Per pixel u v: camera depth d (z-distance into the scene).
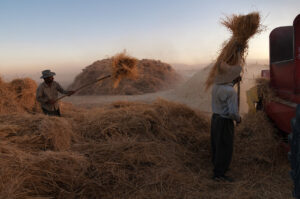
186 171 3.29
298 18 2.85
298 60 2.98
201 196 2.80
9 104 6.79
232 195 2.82
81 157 2.93
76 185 2.69
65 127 3.40
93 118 4.00
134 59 4.86
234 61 3.17
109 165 3.02
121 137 3.56
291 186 2.98
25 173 2.42
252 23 3.07
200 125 4.41
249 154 3.66
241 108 6.79
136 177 3.00
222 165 3.14
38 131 3.13
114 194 2.74
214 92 3.16
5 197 2.10
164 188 2.89
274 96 3.89
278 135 3.83
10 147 2.69
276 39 3.97
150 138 3.71
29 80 7.56
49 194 2.51
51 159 2.69
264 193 2.87
